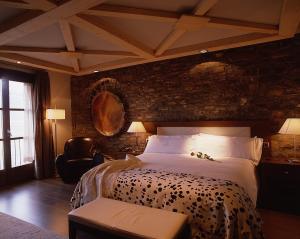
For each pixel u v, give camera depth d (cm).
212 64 407
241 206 198
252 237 198
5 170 454
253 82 372
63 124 566
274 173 310
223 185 213
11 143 476
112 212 207
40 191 412
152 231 174
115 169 283
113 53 389
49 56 413
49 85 528
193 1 225
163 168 287
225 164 295
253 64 372
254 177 293
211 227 197
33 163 504
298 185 295
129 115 505
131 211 208
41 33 303
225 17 265
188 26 273
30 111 503
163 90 459
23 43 339
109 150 536
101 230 193
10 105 471
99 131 540
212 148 362
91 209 215
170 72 450
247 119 378
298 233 250
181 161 322
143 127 457
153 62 470
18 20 253
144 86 482
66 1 208
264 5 239
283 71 348
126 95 507
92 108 552
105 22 272
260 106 367
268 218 286
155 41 345
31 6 215
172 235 170
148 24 282
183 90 437
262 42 342
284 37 317
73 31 300
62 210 326
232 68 390
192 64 427
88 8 220
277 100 354
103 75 538
